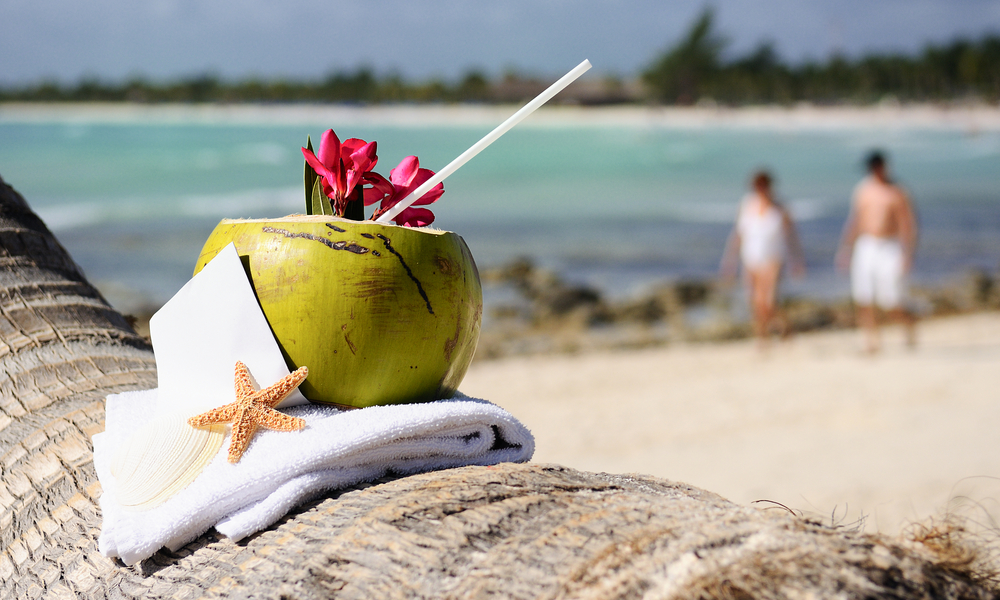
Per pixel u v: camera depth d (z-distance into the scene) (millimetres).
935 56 106750
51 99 110062
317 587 984
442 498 1096
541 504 1072
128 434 1323
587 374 9250
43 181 25453
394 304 1232
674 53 109312
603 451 6270
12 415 1580
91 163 30281
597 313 12891
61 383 1666
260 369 1253
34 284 1883
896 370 8617
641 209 25078
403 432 1201
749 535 919
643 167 37156
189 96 114312
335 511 1122
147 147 38188
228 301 1248
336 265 1219
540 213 24031
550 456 6160
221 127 64188
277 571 1033
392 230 1255
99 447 1314
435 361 1311
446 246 1314
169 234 18500
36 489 1392
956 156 44438
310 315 1220
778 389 8055
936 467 5273
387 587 954
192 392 1291
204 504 1121
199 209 22141
